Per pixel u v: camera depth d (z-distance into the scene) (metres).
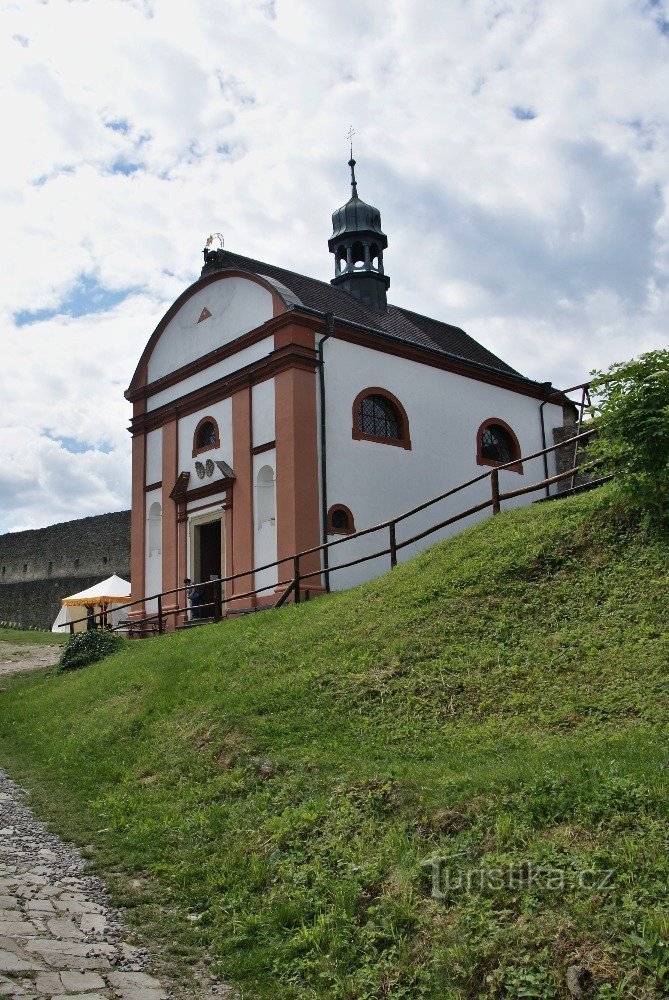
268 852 6.44
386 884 5.41
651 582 9.02
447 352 23.23
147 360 24.14
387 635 10.24
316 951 5.12
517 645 8.92
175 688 11.51
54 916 5.81
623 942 4.19
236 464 20.30
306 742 8.41
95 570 39.59
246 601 19.45
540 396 25.89
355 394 20.30
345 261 25.94
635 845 4.74
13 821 8.23
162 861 6.82
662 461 9.41
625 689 7.39
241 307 21.09
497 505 12.74
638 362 9.81
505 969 4.35
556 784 5.55
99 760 9.99
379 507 20.23
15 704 14.63
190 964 5.30
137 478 23.94
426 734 7.83
